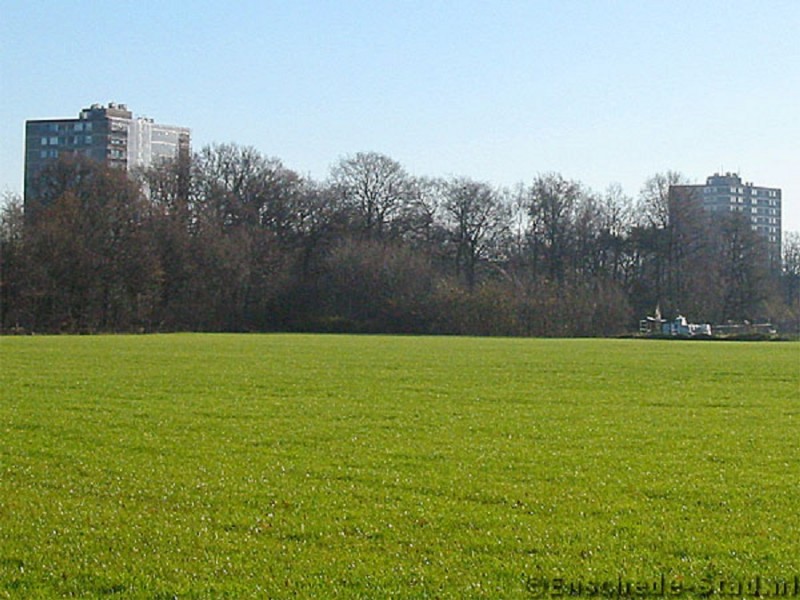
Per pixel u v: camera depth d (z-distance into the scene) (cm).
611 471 2048
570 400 3538
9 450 2312
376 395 3666
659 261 13138
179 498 1769
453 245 13400
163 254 11600
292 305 12356
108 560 1373
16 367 5000
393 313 12138
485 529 1539
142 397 3534
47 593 1243
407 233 13438
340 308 12369
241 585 1264
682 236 13038
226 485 1886
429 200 13538
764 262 13362
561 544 1452
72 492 1822
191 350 6781
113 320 11238
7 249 10625
